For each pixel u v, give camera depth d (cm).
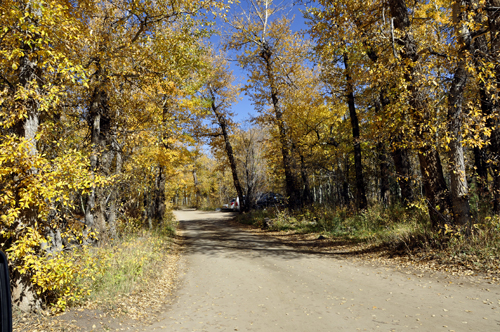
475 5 774
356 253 1018
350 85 1452
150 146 1346
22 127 539
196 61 1138
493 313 455
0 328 173
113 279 671
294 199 2009
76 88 862
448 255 755
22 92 495
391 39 891
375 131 949
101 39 862
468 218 798
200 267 1009
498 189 833
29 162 464
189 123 1614
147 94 1112
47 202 540
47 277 479
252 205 2802
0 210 481
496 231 752
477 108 768
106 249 800
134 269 783
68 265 502
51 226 562
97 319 498
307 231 1609
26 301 501
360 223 1396
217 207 4797
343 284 698
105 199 1058
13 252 455
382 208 1426
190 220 3022
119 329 482
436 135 816
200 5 945
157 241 1258
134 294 657
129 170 1304
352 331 443
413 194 1324
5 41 529
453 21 834
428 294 570
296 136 2069
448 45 810
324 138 2305
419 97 829
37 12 551
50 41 566
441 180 864
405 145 870
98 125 961
